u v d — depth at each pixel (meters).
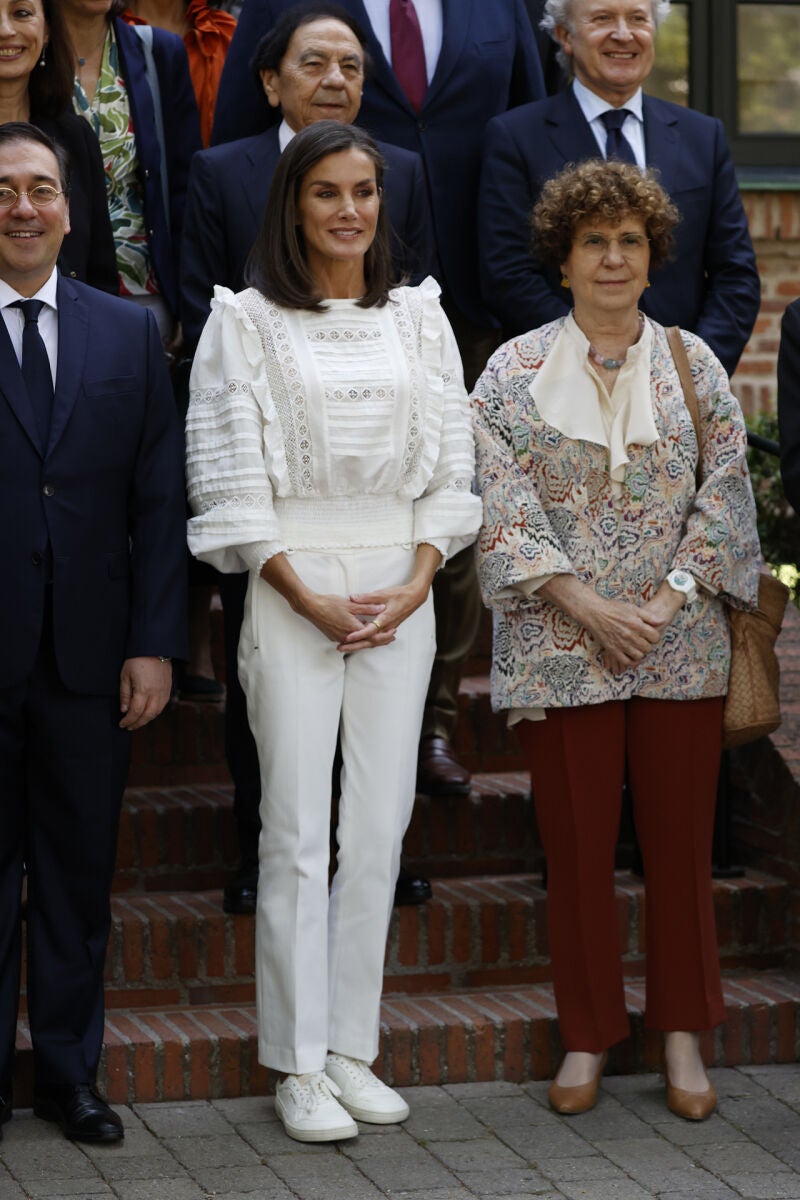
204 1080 11.49
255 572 10.82
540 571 11.09
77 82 13.20
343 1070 11.15
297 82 12.16
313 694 10.85
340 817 11.07
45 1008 10.80
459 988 12.73
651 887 11.52
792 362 11.45
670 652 11.29
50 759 10.59
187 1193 10.01
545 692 11.26
